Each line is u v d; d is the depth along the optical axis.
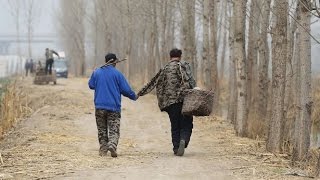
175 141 16.19
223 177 12.60
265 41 26.47
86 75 102.81
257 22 26.08
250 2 26.84
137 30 72.19
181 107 15.78
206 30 32.16
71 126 24.27
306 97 14.55
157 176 12.64
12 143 18.95
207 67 32.19
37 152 16.17
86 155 15.76
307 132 14.66
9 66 98.12
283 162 14.82
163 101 15.91
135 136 21.88
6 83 45.94
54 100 37.31
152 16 51.50
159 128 24.83
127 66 60.31
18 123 25.02
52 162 14.40
